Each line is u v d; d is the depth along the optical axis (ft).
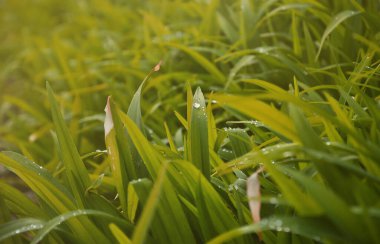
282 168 1.49
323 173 1.32
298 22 2.39
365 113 1.58
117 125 1.60
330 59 2.19
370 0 2.15
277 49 2.18
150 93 2.73
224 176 1.64
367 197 1.30
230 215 1.49
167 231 1.50
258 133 1.76
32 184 1.61
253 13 2.47
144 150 1.54
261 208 1.54
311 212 1.27
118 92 2.68
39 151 2.72
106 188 1.82
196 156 1.59
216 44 2.68
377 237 1.20
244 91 2.09
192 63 2.68
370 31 2.11
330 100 1.49
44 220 1.53
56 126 1.63
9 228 1.47
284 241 1.45
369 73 1.76
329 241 1.31
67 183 1.73
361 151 1.34
